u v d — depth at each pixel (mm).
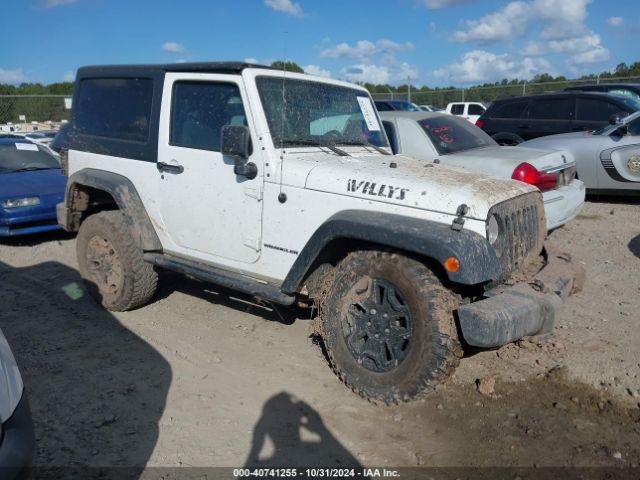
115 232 4953
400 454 3254
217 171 4352
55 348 4504
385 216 3576
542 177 6148
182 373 4125
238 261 4371
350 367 3783
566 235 7785
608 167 9352
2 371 2486
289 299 4031
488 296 3494
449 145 6789
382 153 4766
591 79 23953
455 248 3238
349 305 3760
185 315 5176
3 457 2273
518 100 12039
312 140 4371
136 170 4922
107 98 5188
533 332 3527
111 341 4641
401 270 3477
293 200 3971
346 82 5012
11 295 5699
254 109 4098
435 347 3375
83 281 5508
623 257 6781
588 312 5176
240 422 3537
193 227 4594
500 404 3734
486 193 3590
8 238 7949
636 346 4496
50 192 7648
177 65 4570
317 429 3469
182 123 4582
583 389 3896
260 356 4391
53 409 3641
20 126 21359
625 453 3252
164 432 3422
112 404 3709
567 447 3305
